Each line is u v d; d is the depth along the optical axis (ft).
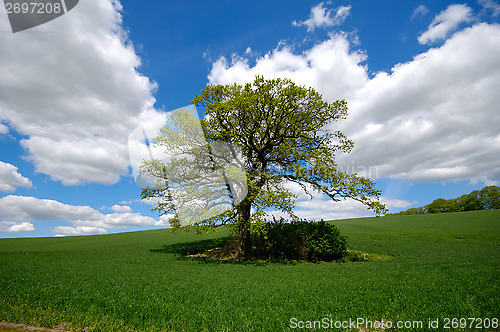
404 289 33.22
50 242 140.97
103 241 134.82
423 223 159.74
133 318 24.95
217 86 73.77
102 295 31.63
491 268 44.88
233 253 79.61
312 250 74.74
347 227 146.51
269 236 77.41
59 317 25.03
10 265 55.77
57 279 40.01
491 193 259.60
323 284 37.81
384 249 84.53
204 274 46.34
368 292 32.76
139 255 77.61
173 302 29.86
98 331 22.20
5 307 26.91
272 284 38.50
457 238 112.98
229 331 22.43
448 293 30.76
